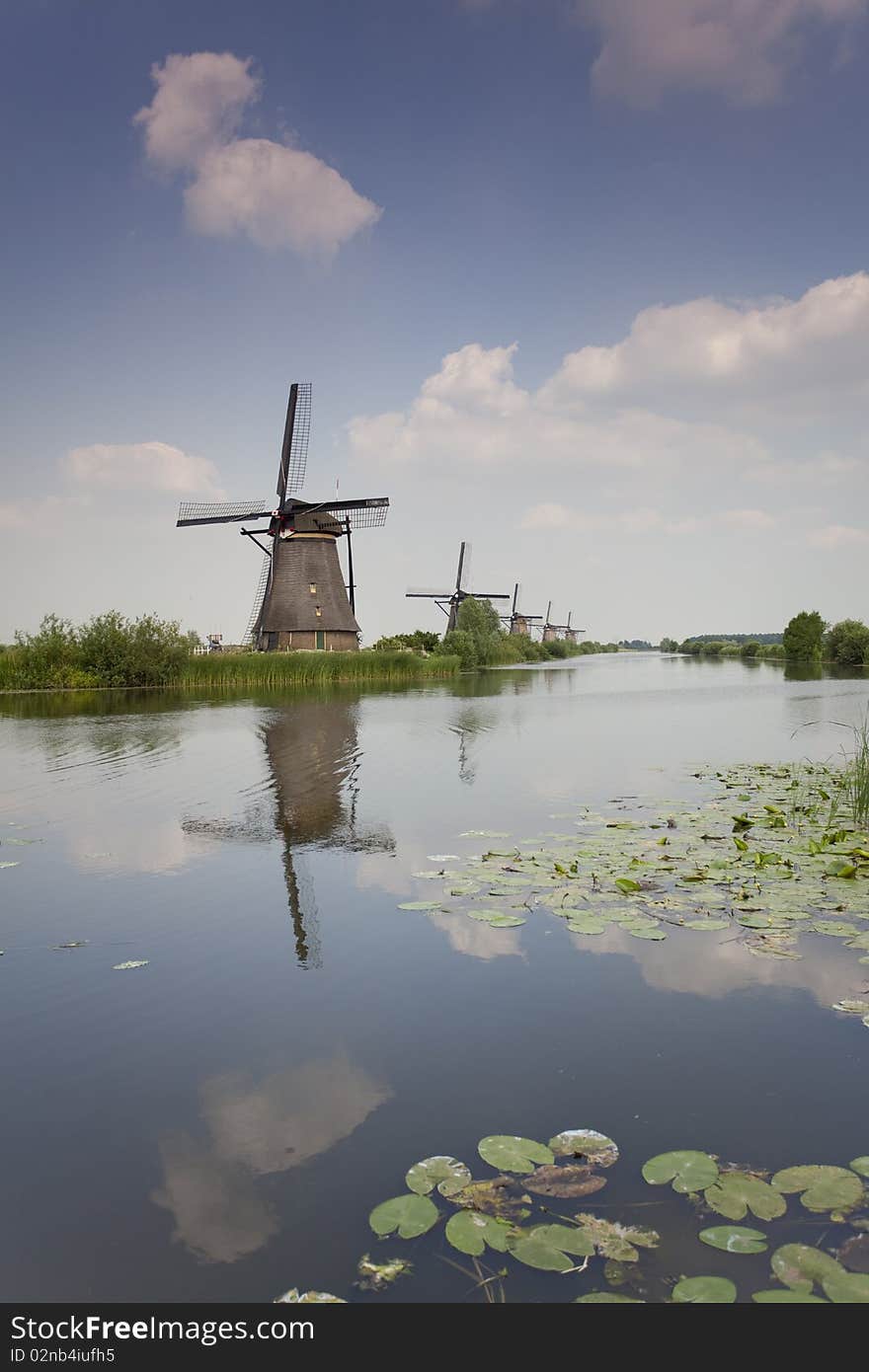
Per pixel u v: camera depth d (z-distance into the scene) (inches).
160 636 1473.9
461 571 2832.2
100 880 258.7
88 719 845.2
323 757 549.0
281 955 193.0
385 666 1830.7
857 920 210.7
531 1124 121.8
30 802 392.2
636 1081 133.5
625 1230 98.3
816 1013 157.9
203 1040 151.8
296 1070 140.1
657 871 257.8
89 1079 139.0
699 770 486.3
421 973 180.9
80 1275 96.3
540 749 590.9
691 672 2185.0
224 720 825.5
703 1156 110.8
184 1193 109.3
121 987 176.4
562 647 4222.4
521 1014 159.6
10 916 224.8
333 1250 98.2
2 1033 155.9
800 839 299.4
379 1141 119.0
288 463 1846.7
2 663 1378.0
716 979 174.9
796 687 1418.6
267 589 1914.4
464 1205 103.3
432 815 354.9
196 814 361.4
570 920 209.9
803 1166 109.3
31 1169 115.3
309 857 284.2
